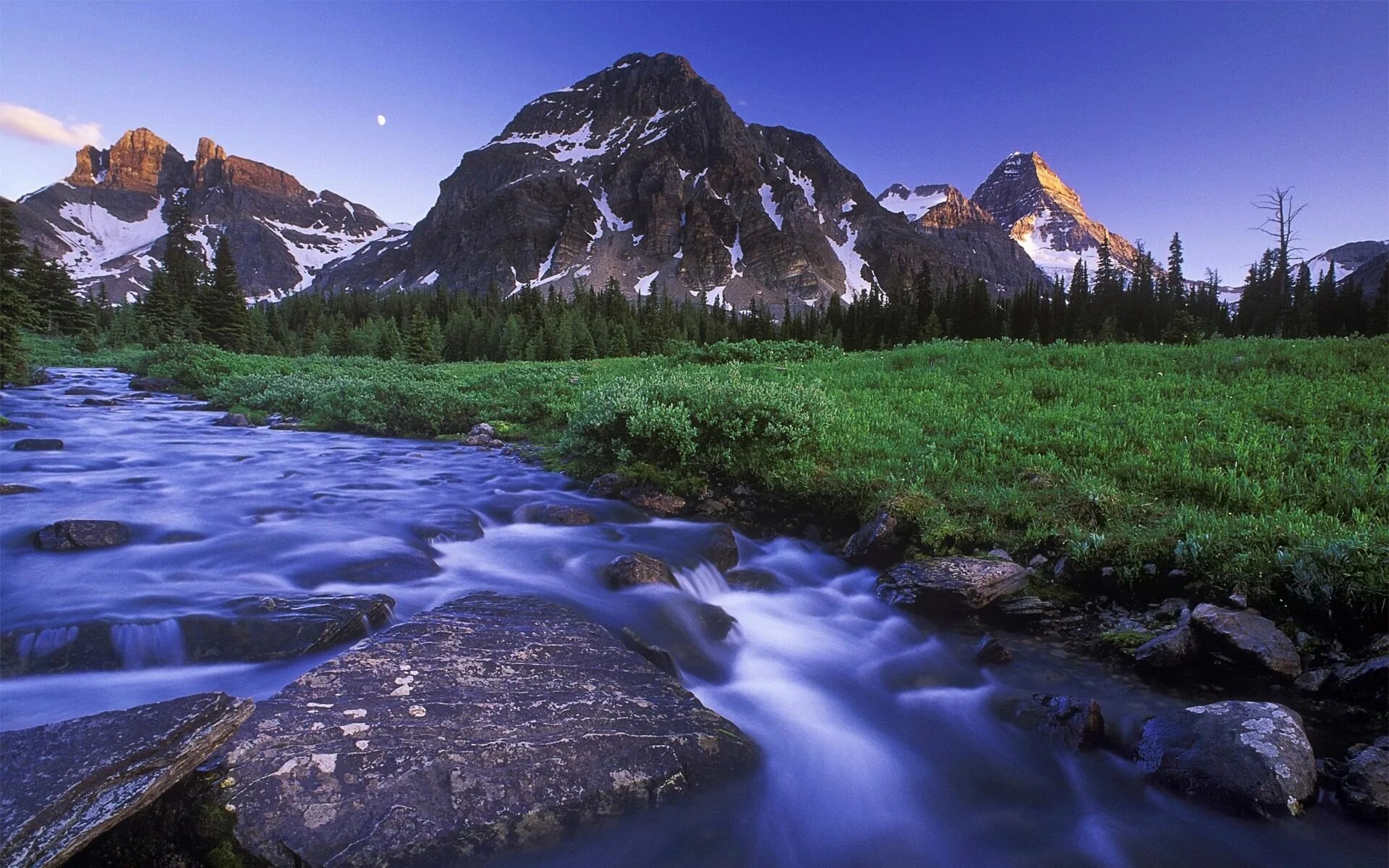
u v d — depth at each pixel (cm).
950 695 512
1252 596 552
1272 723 389
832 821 372
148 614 495
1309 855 338
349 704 377
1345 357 1465
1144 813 381
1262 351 1620
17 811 247
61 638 455
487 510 928
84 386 3008
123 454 1348
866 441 1088
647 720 406
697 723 418
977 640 593
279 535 756
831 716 490
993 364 1769
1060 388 1392
